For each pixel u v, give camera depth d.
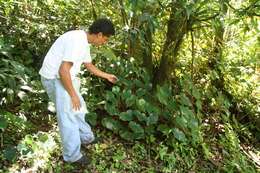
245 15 2.64
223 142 3.19
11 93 2.53
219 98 3.45
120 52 3.18
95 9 3.24
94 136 2.63
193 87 3.15
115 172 2.45
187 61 3.60
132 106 2.85
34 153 2.33
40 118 2.70
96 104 2.86
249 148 3.51
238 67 3.75
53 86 2.18
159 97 2.88
